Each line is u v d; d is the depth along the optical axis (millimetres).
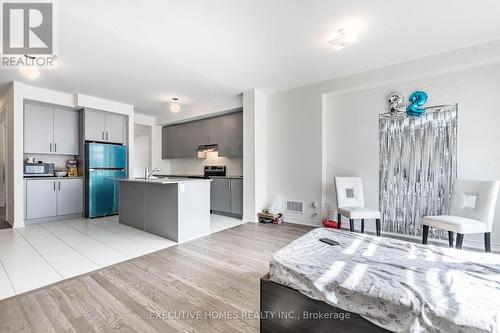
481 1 2016
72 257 2617
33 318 1574
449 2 2027
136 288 1964
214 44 2709
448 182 3008
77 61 3094
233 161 5586
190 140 6027
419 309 955
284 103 4395
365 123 3641
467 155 2904
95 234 3523
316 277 1213
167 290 1935
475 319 872
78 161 4867
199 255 2705
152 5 2031
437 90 3088
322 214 3967
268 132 4613
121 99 4863
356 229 3686
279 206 4391
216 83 3990
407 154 3289
